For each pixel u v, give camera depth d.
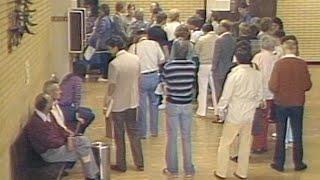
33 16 6.41
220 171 7.32
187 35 7.61
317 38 15.99
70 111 7.61
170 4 15.73
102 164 6.41
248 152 7.30
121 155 7.50
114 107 7.36
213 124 9.86
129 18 12.47
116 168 7.56
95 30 12.73
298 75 7.48
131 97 7.37
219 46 9.59
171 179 7.29
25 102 6.00
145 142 8.84
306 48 16.02
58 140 6.16
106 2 14.88
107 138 8.62
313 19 15.93
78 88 7.76
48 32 8.10
